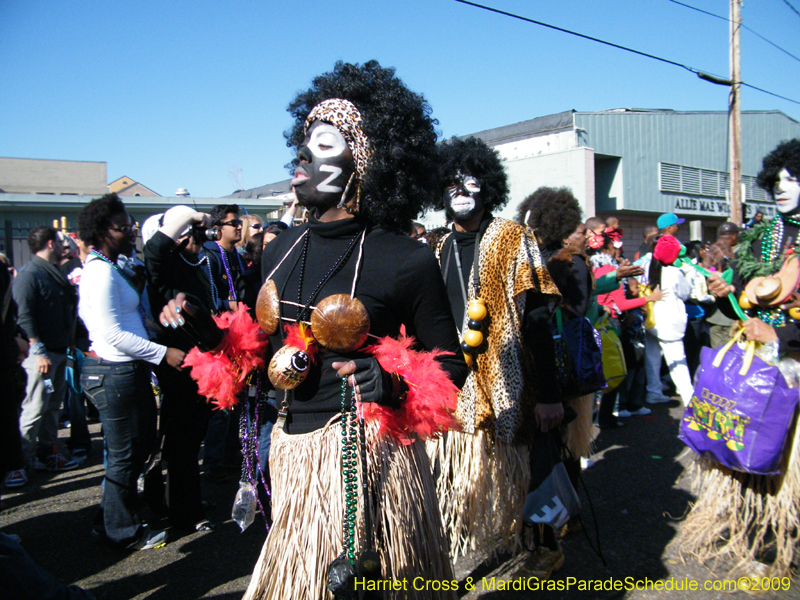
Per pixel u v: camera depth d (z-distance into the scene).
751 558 2.64
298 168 1.68
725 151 18.53
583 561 2.83
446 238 2.83
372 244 1.65
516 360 2.50
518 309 2.55
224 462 4.10
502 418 2.47
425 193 1.77
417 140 1.69
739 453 2.44
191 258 3.16
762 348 2.50
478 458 2.54
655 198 16.39
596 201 16.14
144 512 3.55
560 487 2.45
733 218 13.27
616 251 6.65
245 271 3.97
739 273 2.70
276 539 1.59
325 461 1.56
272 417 3.20
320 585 1.50
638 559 2.83
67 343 4.38
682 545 2.92
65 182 25.66
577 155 14.02
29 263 4.22
